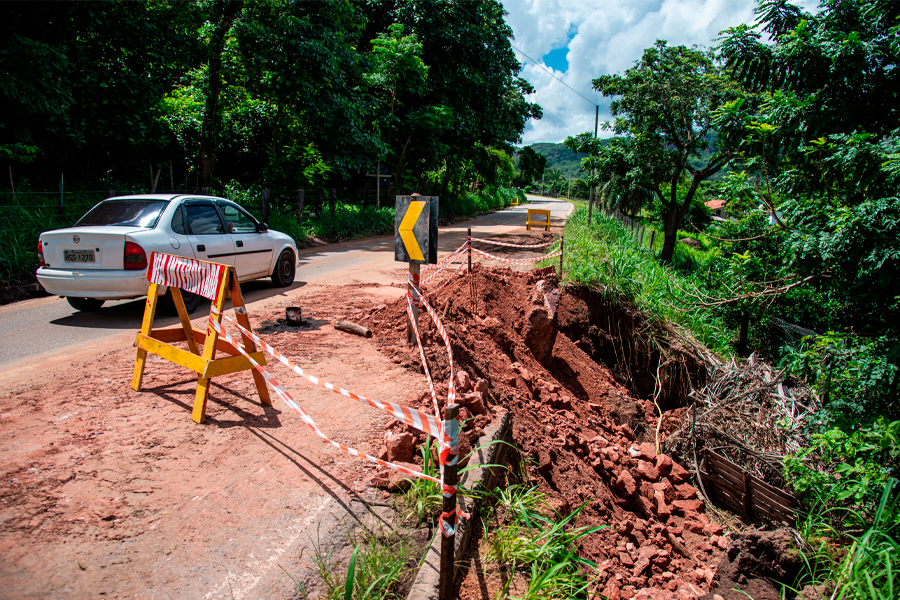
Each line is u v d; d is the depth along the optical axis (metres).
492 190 50.97
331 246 16.02
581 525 4.18
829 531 4.46
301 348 5.60
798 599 3.72
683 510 5.37
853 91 5.97
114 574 2.41
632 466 5.62
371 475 3.37
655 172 21.31
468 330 6.39
